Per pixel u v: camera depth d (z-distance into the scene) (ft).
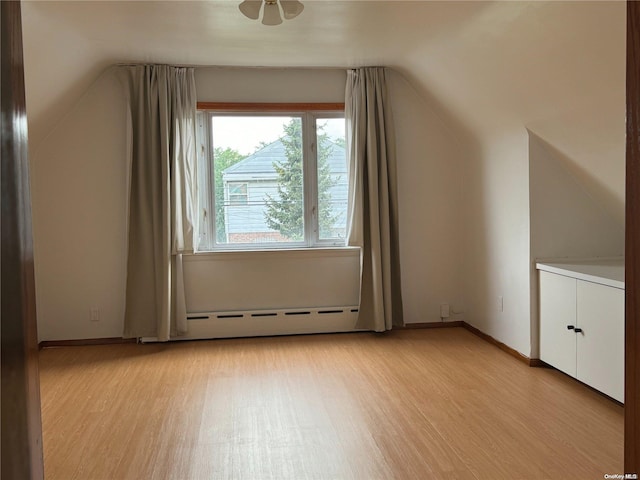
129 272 14.90
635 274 2.27
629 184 2.30
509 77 11.19
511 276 13.62
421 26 11.49
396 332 16.24
